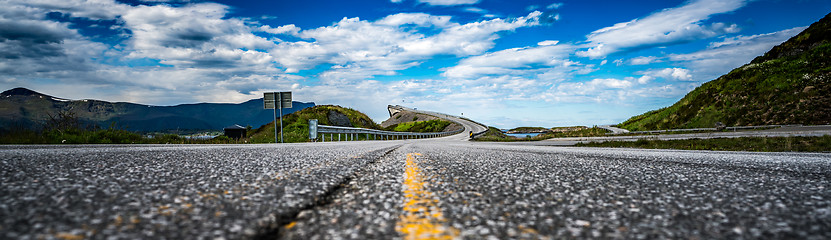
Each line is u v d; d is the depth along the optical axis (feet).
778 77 123.13
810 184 9.75
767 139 64.44
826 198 7.56
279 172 10.73
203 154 17.65
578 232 4.99
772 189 8.80
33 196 6.00
